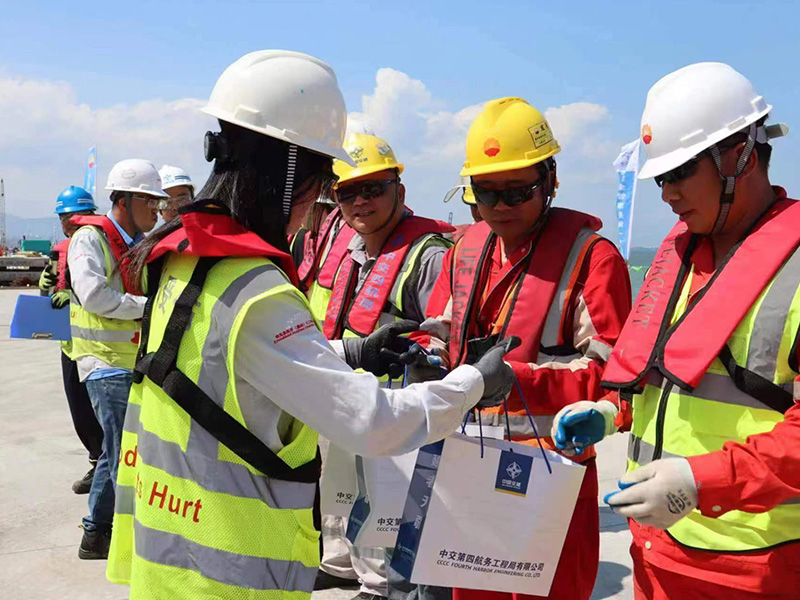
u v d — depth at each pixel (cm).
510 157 236
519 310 237
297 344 149
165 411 157
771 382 166
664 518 158
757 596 169
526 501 187
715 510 157
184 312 154
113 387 399
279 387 148
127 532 176
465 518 182
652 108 186
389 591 296
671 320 187
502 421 231
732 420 172
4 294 2048
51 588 376
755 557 169
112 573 179
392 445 154
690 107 176
